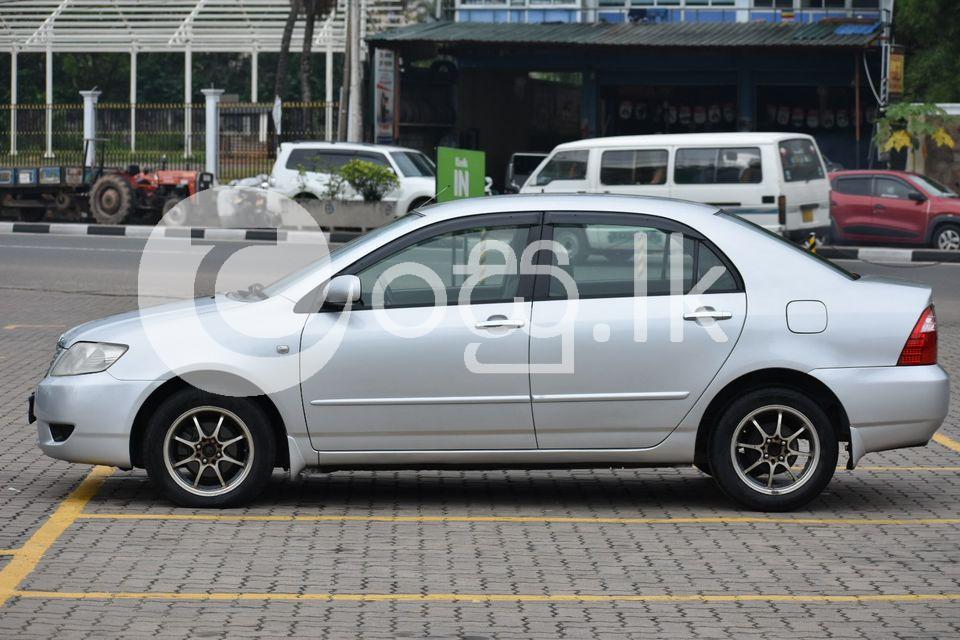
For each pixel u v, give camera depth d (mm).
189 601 6609
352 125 40406
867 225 29781
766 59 41000
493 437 8320
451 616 6391
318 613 6422
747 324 8305
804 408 8352
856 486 9438
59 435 8516
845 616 6438
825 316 8344
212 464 8516
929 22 39281
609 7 42719
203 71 75438
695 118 42281
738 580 7051
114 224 34438
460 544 7773
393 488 9359
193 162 40062
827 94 41219
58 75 74688
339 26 57969
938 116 35656
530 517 8484
